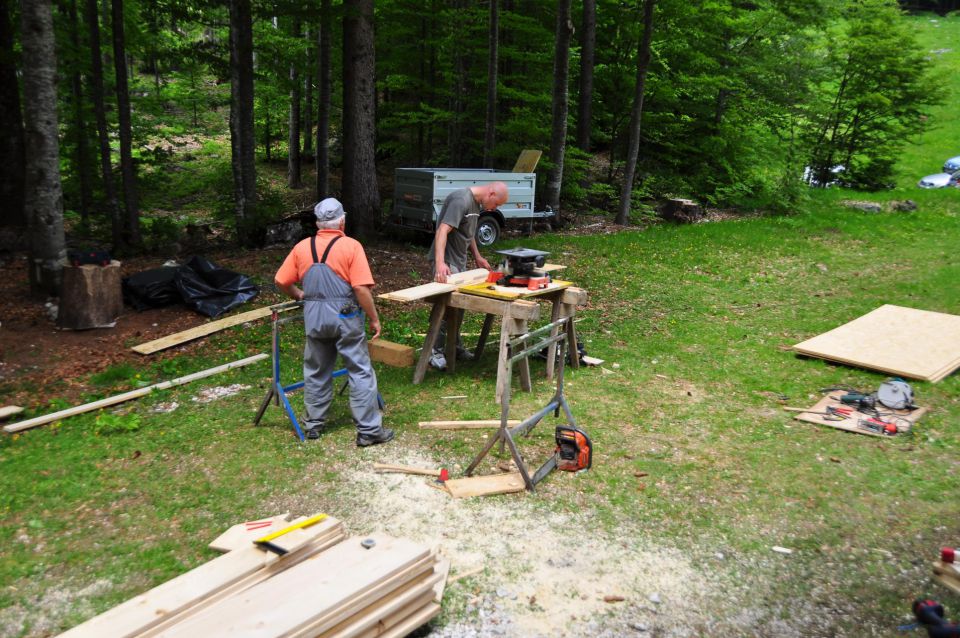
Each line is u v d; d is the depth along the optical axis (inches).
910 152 1224.8
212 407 238.2
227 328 331.3
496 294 237.9
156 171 765.9
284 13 498.3
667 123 770.2
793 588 141.4
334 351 206.8
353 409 203.3
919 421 226.1
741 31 774.5
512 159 703.1
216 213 557.0
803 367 283.9
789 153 797.2
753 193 776.9
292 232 505.4
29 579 142.8
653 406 239.3
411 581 125.8
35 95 339.3
